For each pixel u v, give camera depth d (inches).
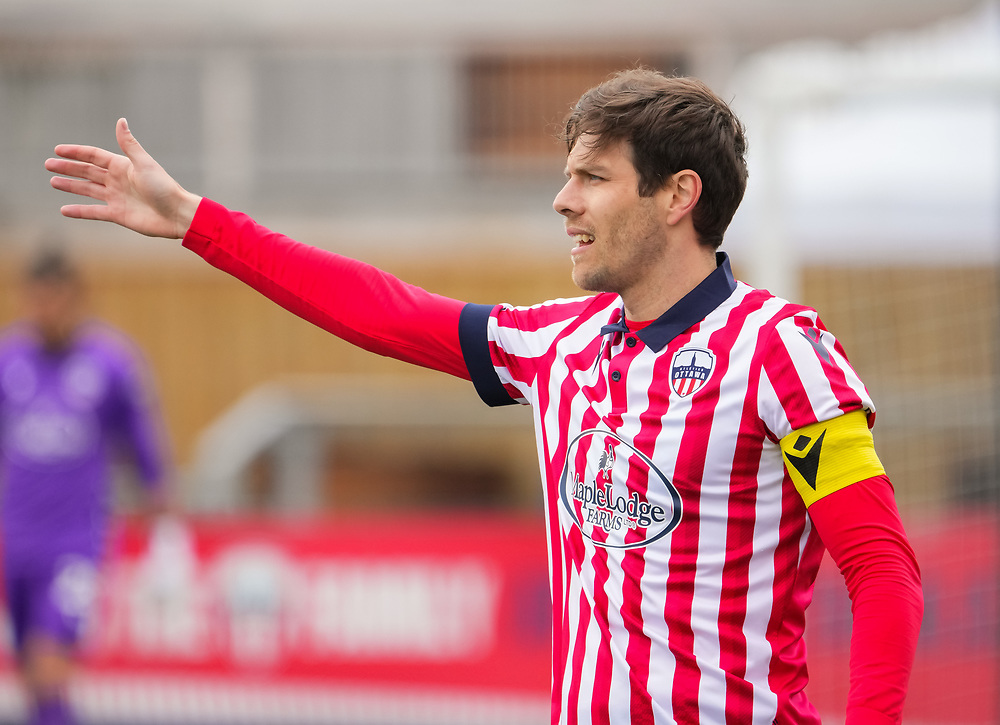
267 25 1363.2
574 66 1369.3
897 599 236.1
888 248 967.6
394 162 1359.5
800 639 263.4
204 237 299.0
